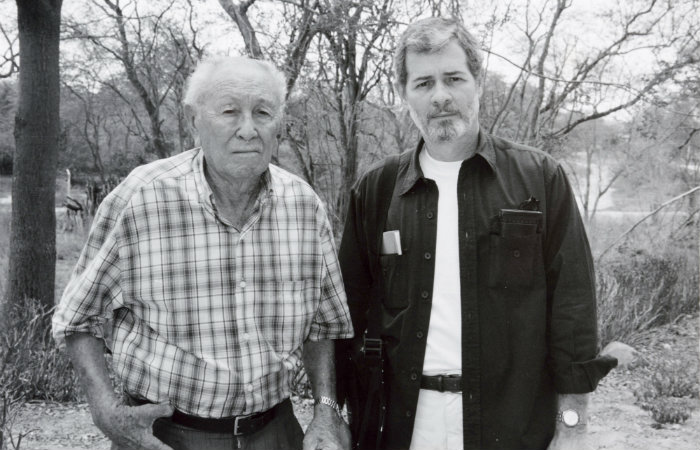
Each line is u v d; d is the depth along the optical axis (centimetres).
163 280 181
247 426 189
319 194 564
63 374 486
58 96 591
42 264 579
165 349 183
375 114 564
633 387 508
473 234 188
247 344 185
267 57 542
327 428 201
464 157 195
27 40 571
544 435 188
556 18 638
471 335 186
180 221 181
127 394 192
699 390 482
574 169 900
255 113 180
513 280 185
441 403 189
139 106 1116
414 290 193
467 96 188
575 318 183
